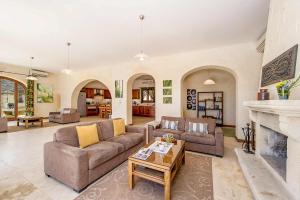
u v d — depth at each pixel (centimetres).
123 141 304
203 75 712
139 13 278
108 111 1023
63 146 226
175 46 457
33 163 292
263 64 256
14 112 789
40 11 267
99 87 1248
